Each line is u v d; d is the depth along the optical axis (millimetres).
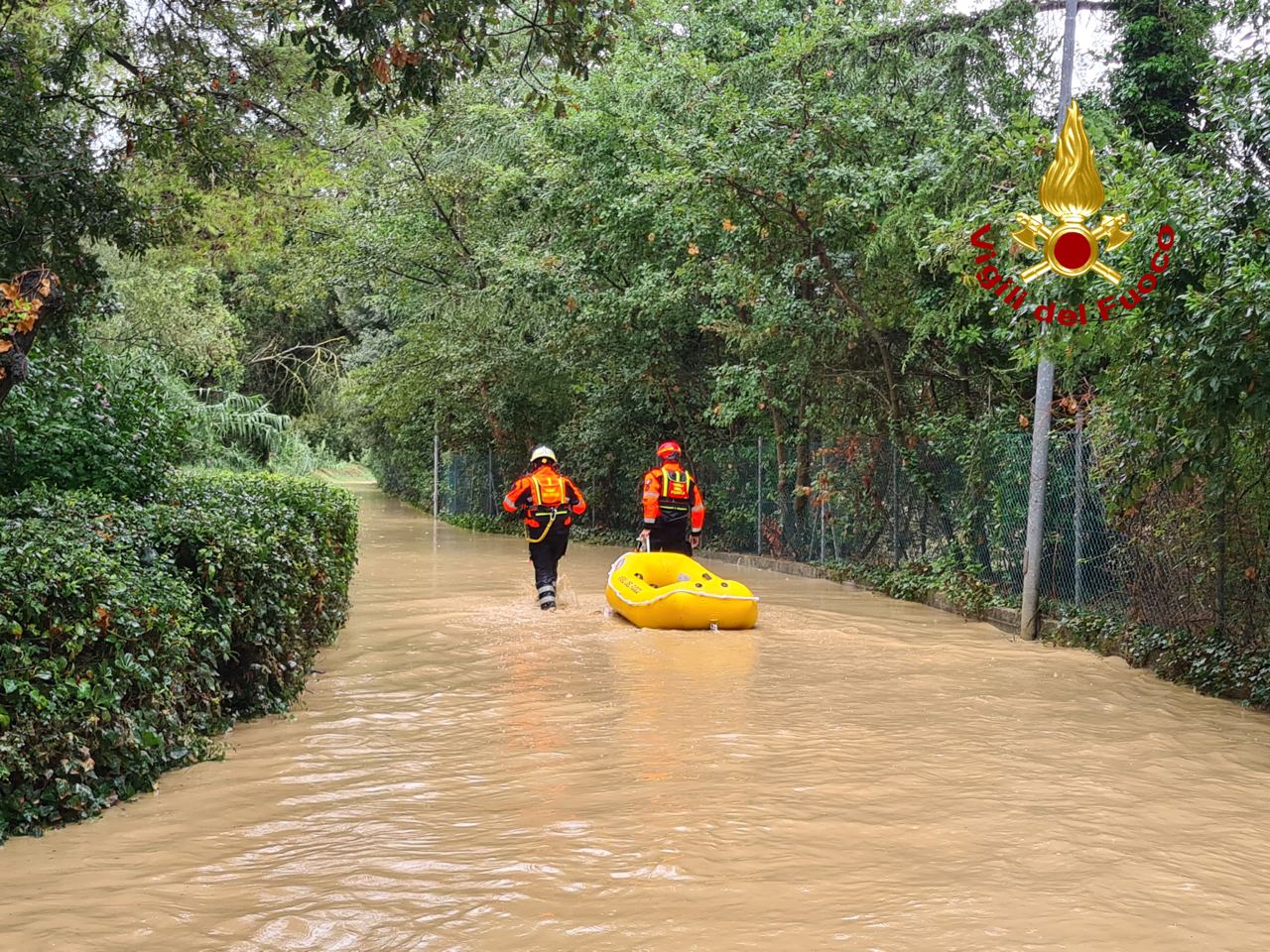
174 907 4152
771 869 4555
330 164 20047
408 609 13578
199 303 29266
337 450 51406
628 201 17797
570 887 4344
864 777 6020
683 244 17844
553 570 13625
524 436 30016
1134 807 5570
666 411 24062
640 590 12305
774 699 8266
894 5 16375
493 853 4750
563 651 10531
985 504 14055
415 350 27594
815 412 18188
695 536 13445
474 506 34406
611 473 26516
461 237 26812
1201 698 8672
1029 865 4656
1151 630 10289
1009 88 15555
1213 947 3834
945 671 9594
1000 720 7625
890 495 16797
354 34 7922
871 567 16906
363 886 4371
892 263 15102
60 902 4203
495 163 24672
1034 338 9844
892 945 3799
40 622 5273
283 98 13344
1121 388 8938
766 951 3746
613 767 6250
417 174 26062
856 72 16562
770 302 16328
